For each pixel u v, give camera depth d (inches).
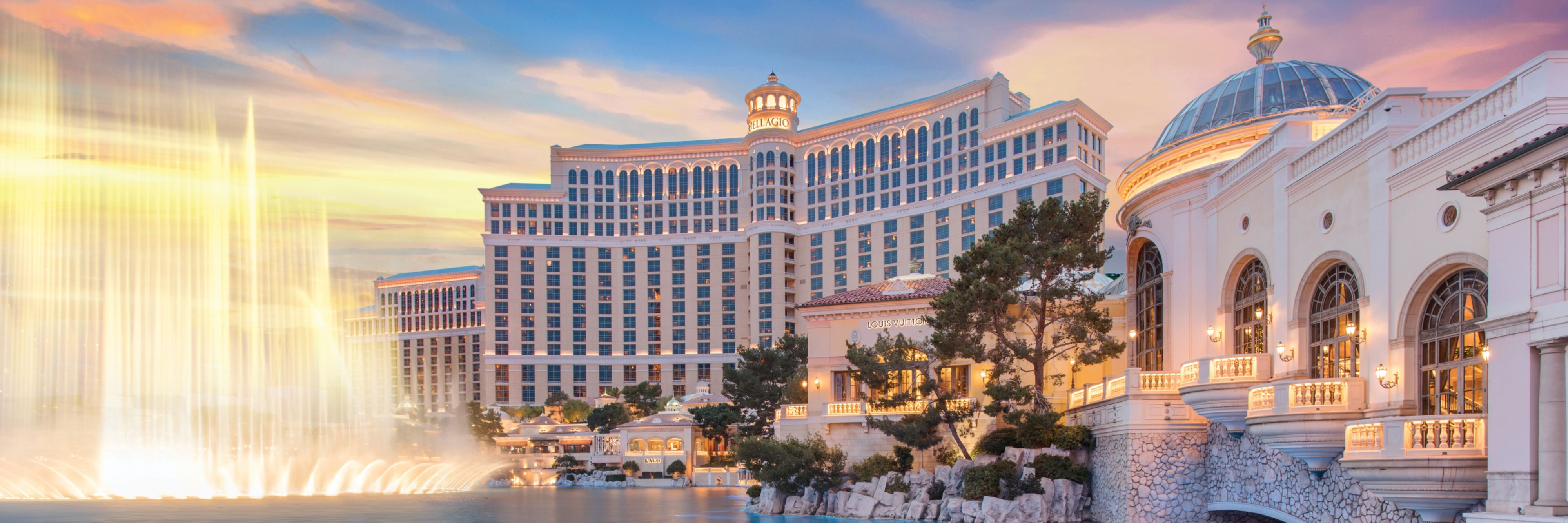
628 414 5182.1
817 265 6855.3
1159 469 1320.1
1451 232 867.4
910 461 1820.9
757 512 2049.7
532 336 7342.5
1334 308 1083.3
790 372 4040.4
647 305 7381.9
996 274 1672.0
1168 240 1489.9
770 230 6929.1
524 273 7421.3
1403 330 938.1
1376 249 989.8
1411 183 933.8
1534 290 724.7
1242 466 1208.8
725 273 7293.3
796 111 7485.2
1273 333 1209.4
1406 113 973.8
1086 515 1492.4
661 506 2433.6
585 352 7381.9
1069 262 1676.9
